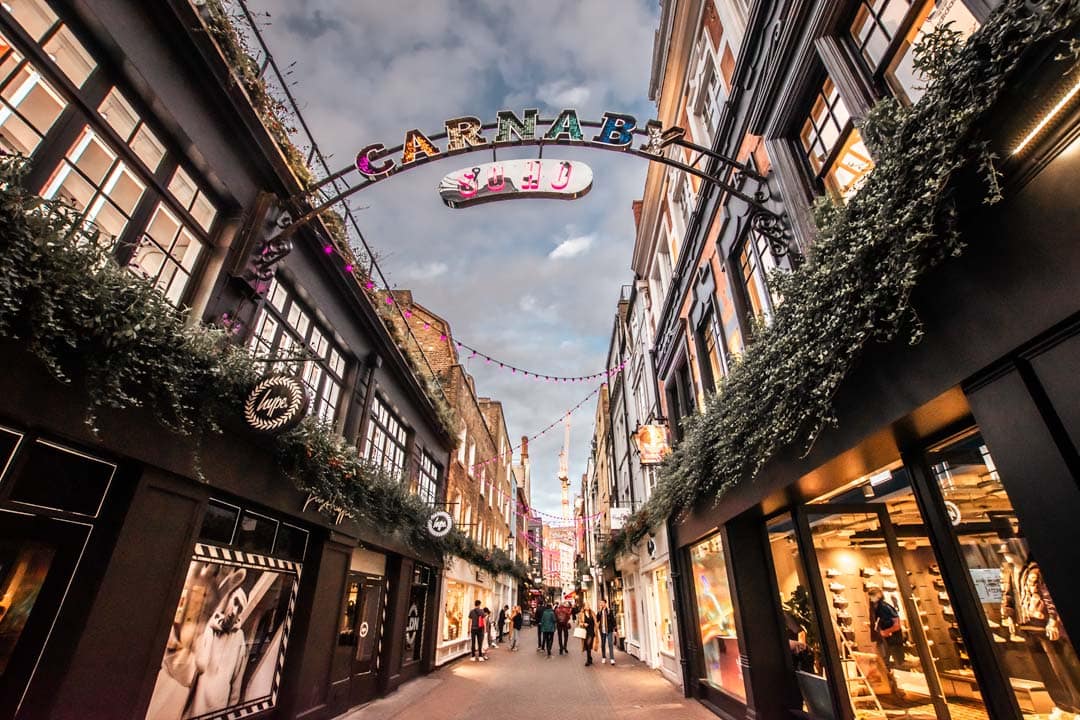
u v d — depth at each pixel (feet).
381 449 29.32
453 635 44.62
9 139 9.50
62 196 10.38
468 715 23.43
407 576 31.65
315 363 21.56
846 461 11.87
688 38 27.48
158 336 10.04
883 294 8.21
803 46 14.28
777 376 11.34
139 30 12.07
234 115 15.14
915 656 13.98
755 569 19.08
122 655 10.80
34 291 7.83
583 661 45.62
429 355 52.65
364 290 24.17
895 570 14.64
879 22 11.72
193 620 13.98
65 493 10.34
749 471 17.13
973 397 7.56
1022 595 8.89
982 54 6.40
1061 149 6.04
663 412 37.63
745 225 19.58
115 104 11.97
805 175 15.12
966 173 7.13
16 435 9.35
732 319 21.54
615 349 69.10
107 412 10.49
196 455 11.82
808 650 16.60
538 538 181.16
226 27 14.47
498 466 76.13
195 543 13.89
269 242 16.10
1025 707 8.76
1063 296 6.00
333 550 21.72
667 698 26.18
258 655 17.12
